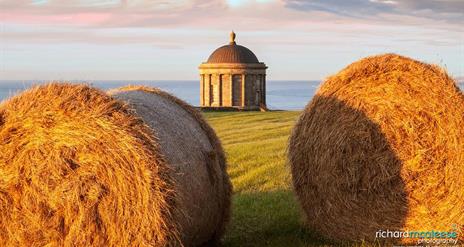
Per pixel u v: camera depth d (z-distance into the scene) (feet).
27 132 19.49
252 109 162.20
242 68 167.12
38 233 19.61
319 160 27.35
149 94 26.50
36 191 19.49
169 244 19.44
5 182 19.58
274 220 30.71
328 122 27.14
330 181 27.20
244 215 31.99
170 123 23.53
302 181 28.09
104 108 19.42
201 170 24.13
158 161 19.38
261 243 27.07
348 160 26.81
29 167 19.51
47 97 19.56
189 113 27.32
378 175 26.40
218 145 27.61
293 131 28.30
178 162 21.74
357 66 26.78
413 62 26.22
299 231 28.63
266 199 35.14
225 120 109.70
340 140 26.84
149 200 19.03
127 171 19.12
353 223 27.02
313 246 26.43
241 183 40.32
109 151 19.17
